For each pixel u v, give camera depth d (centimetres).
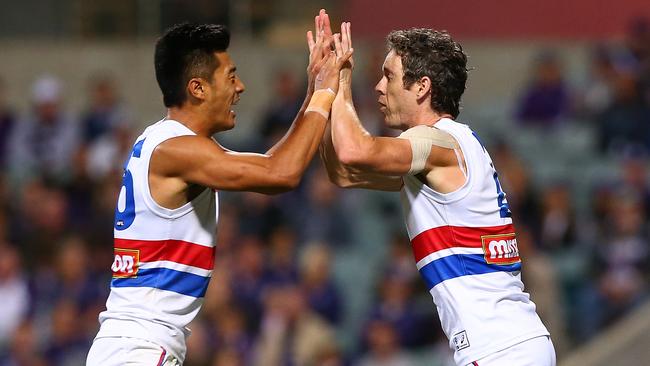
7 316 4456
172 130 1928
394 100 1989
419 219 1942
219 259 4222
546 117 5128
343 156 1891
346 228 4631
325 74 2002
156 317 1908
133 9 5981
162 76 1958
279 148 1923
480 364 1878
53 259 4578
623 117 4881
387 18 5784
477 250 1914
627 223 4291
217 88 1952
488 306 1897
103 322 1944
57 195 4778
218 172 1880
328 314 4169
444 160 1909
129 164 1941
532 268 3822
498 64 5741
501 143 4466
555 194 4362
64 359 4247
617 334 3891
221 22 5884
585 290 4219
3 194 4891
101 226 4622
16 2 6019
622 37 5716
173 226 1912
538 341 1903
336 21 5838
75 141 5197
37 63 5988
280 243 4266
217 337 3950
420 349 4034
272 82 5775
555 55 5512
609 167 4834
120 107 5519
